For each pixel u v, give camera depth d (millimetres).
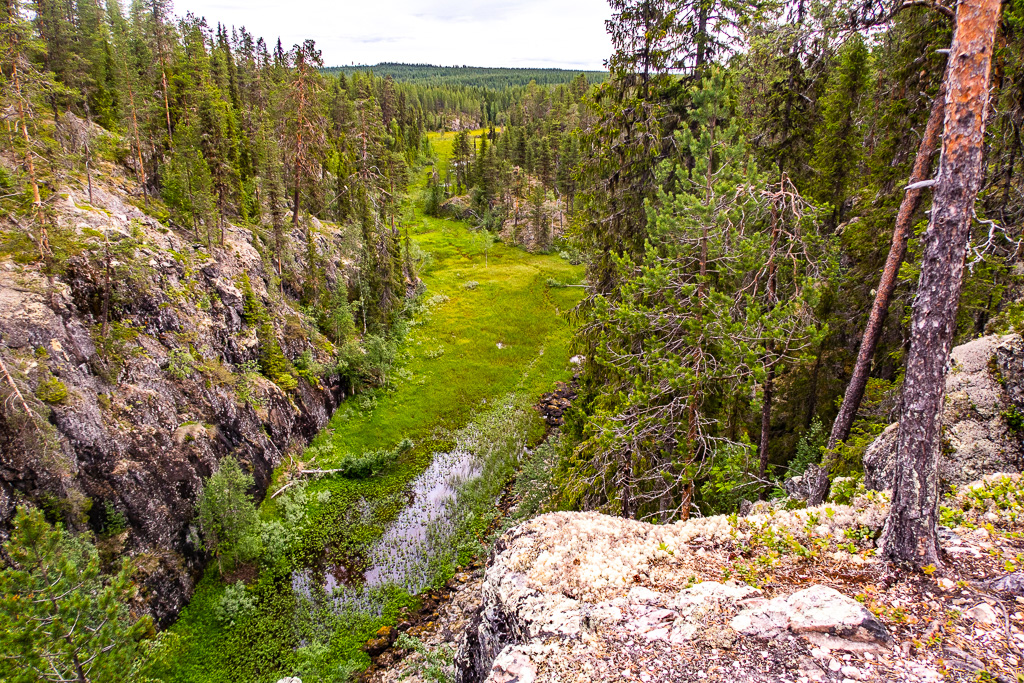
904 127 16172
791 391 21625
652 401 14492
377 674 19156
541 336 50125
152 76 44062
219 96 50156
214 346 29141
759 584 7586
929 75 14250
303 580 23125
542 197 84438
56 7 44219
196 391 26266
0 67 23891
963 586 6590
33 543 13133
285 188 50156
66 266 23312
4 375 18406
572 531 9945
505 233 85625
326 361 37469
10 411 18219
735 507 14953
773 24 11773
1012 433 10547
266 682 18828
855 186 20891
